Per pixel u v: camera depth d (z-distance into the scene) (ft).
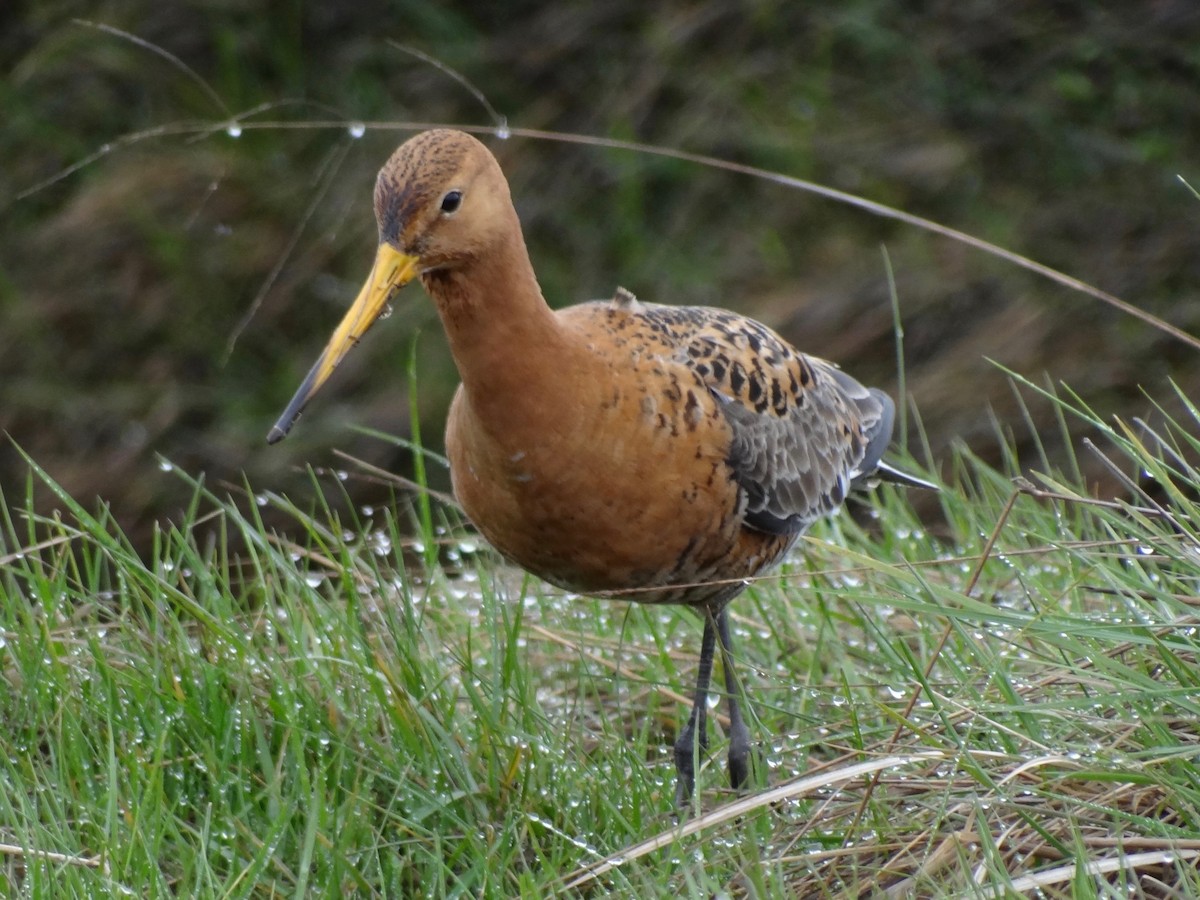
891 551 37.91
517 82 70.64
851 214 67.62
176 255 66.23
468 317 27.86
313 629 31.60
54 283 66.18
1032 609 29.78
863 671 33.14
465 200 27.27
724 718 32.83
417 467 35.32
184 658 29.91
